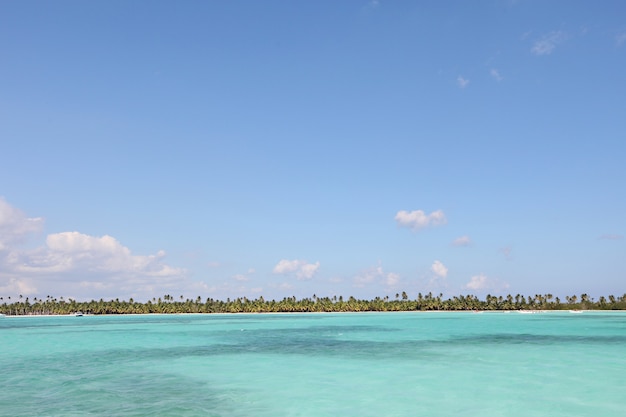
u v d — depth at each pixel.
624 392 26.16
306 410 22.64
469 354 43.59
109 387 28.11
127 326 103.25
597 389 26.98
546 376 31.22
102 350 49.00
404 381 29.80
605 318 130.50
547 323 101.25
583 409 22.69
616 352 44.62
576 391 26.50
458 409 22.81
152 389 27.50
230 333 75.44
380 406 23.39
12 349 50.44
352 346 52.25
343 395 25.86
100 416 21.31
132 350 48.94
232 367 36.22
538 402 24.00
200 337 66.88
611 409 22.64
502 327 85.94
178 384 29.03
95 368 35.72
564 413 22.02
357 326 94.56
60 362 39.28
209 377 31.56
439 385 28.44
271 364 37.69
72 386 28.33
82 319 168.25
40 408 22.75
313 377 31.45
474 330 78.19
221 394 26.17
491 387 27.72
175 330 85.25
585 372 32.78
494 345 52.00
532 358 40.41
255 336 68.38
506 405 23.45
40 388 27.70
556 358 40.38
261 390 27.20
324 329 84.62
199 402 24.17
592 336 64.12
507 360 39.12
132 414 21.72
